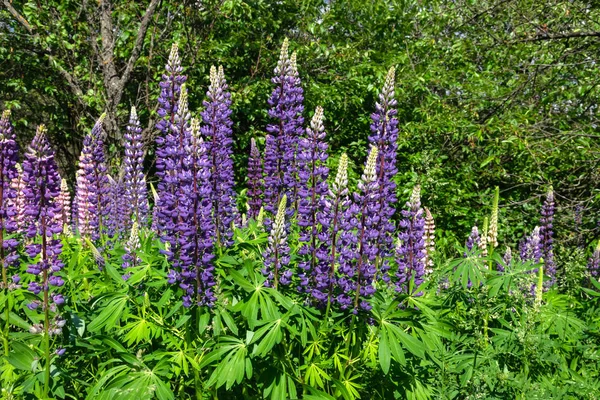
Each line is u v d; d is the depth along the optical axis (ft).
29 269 4.34
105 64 13.80
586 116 13.66
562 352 5.81
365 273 4.57
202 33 14.60
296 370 4.64
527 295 5.82
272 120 15.21
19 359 4.34
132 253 5.45
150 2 14.51
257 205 8.16
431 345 4.63
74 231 8.55
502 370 5.34
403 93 13.99
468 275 5.55
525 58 13.61
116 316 4.65
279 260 4.68
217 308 4.49
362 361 4.81
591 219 11.64
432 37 16.05
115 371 4.33
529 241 8.20
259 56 14.94
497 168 12.69
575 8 12.03
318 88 14.42
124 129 14.87
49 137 19.10
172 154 4.63
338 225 4.59
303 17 16.24
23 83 16.62
